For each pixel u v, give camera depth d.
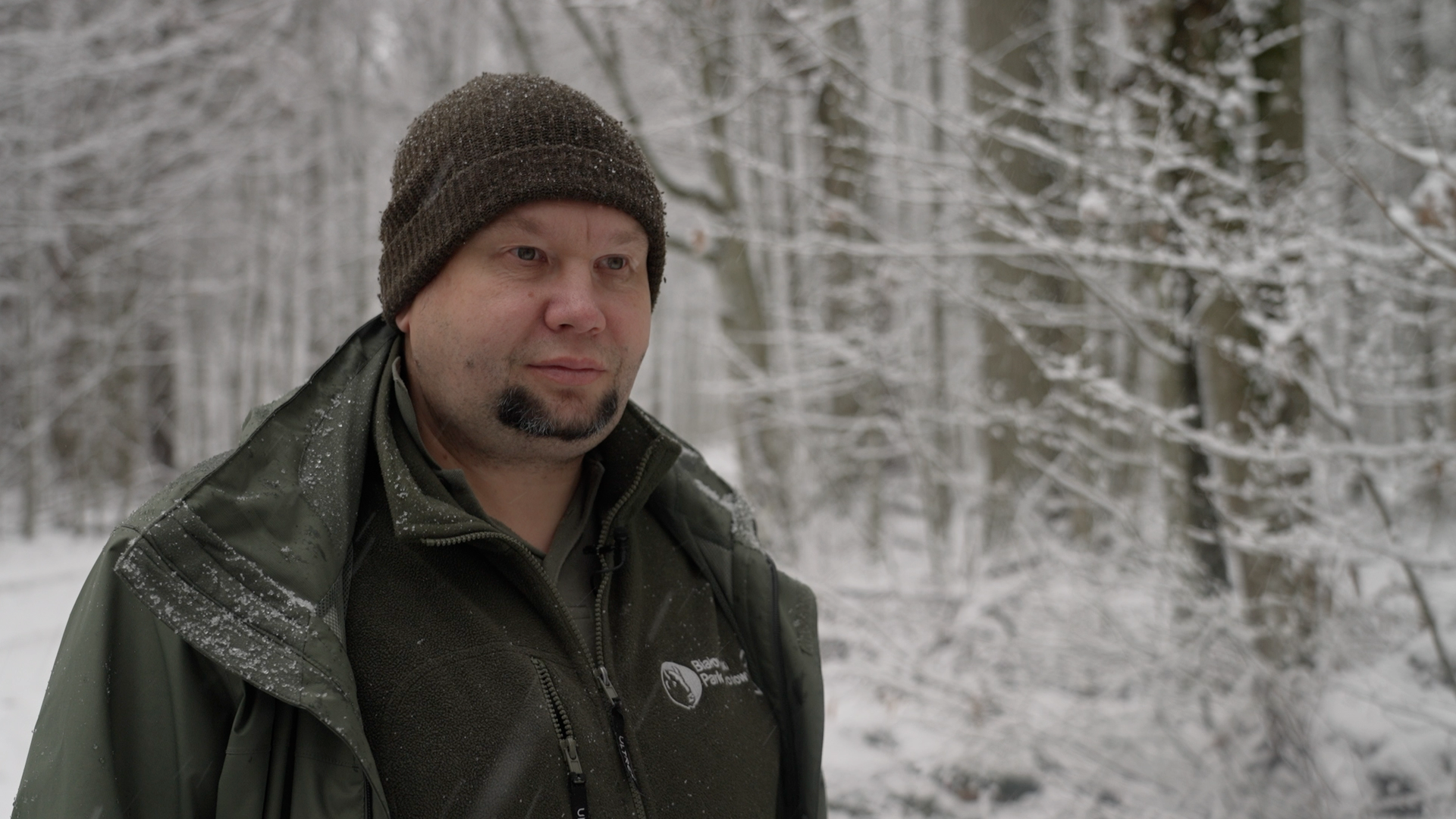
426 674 0.99
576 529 1.22
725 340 9.06
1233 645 3.77
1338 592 3.78
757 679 1.34
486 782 0.96
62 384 14.47
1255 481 4.11
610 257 1.13
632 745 1.08
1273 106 4.50
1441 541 4.56
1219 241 4.07
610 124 1.13
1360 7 10.54
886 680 4.27
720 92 8.69
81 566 11.23
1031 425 5.16
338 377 1.13
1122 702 4.03
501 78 1.14
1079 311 5.63
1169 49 4.83
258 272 17.53
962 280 5.71
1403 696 3.41
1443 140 4.32
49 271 13.73
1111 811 3.60
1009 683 4.30
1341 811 3.30
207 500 0.95
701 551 1.36
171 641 0.93
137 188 12.91
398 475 1.05
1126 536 4.41
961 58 5.10
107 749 0.89
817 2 8.20
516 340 1.06
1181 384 4.80
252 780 0.91
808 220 8.13
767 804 1.21
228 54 12.62
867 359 6.41
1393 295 4.37
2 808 4.14
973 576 5.22
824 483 7.66
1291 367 3.81
